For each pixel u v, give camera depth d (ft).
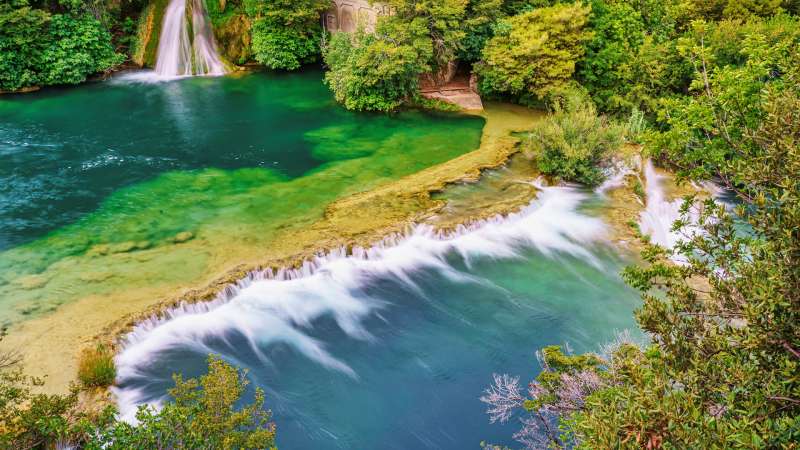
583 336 44.09
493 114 89.51
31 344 38.17
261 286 47.16
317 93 98.58
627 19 91.30
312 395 38.17
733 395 15.83
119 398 35.55
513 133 81.10
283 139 78.48
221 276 46.37
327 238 52.31
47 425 24.99
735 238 20.72
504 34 90.58
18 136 75.87
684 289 20.99
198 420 23.40
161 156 71.67
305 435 35.32
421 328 44.70
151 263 48.19
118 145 74.54
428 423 36.55
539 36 86.38
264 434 24.40
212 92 97.14
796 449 13.56
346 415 36.88
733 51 78.64
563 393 27.84
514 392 34.14
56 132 77.87
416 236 55.06
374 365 40.91
